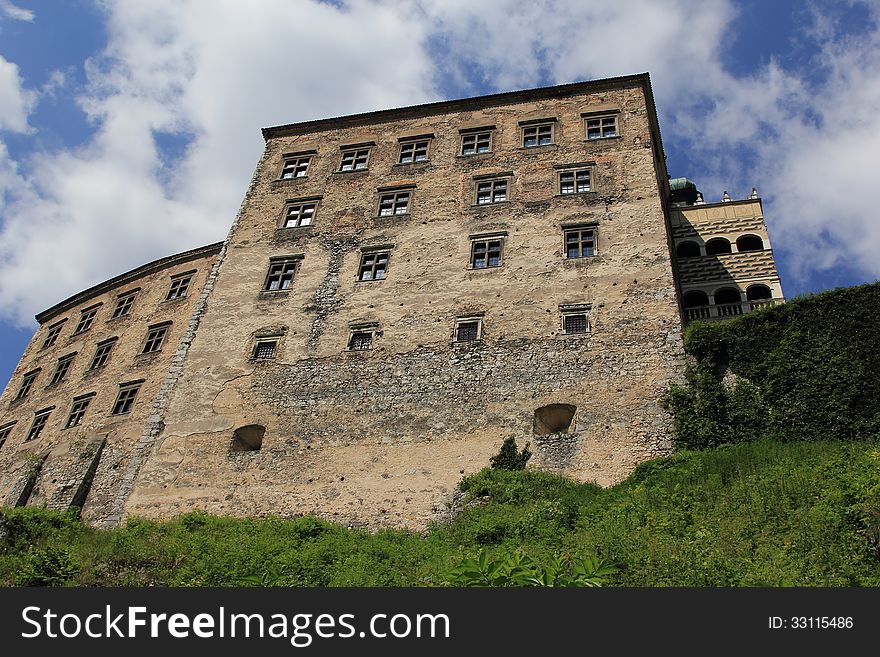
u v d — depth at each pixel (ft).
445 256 113.60
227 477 96.89
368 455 94.43
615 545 58.65
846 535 52.65
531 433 91.61
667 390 90.68
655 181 114.32
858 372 81.46
